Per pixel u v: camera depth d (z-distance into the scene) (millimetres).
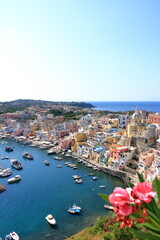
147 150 65062
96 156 73500
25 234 34656
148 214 3178
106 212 40281
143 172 54812
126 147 67938
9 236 32969
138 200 2652
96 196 47219
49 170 65750
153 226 3240
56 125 131875
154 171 50000
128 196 2654
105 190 50406
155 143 69000
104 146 79562
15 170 66188
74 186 52938
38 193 49094
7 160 77875
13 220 38688
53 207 42750
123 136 75562
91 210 41312
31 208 42500
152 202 3416
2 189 50500
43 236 33938
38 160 77625
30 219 38812
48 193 49031
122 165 61719
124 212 2531
